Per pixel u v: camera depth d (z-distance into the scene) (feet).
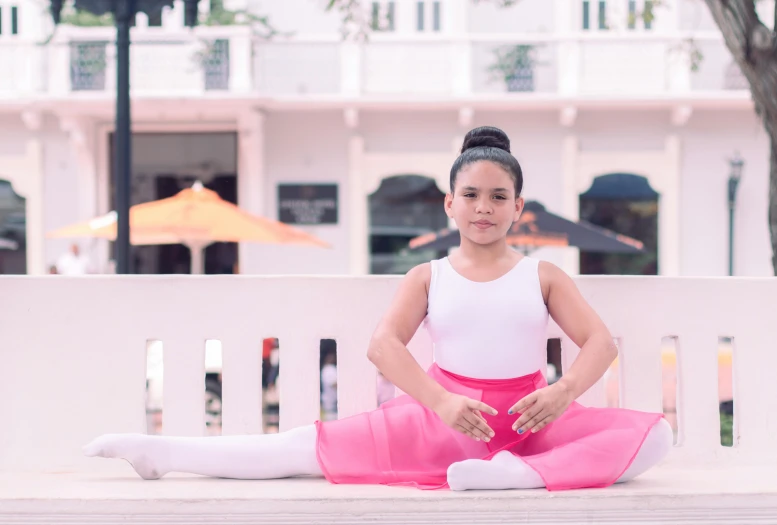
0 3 51.08
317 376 10.26
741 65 15.25
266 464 8.79
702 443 10.31
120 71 21.68
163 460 8.76
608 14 50.70
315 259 50.96
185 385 10.19
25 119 49.73
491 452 8.70
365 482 8.63
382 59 51.31
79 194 50.70
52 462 10.16
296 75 51.39
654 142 50.49
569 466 8.13
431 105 49.62
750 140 50.14
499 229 9.04
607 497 7.93
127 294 10.21
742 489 8.21
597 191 51.29
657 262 50.90
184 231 31.35
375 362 8.66
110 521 7.96
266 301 10.23
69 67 50.11
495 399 8.85
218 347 23.20
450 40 51.06
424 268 9.25
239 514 7.92
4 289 10.17
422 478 8.54
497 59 51.26
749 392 10.33
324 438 8.70
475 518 7.88
